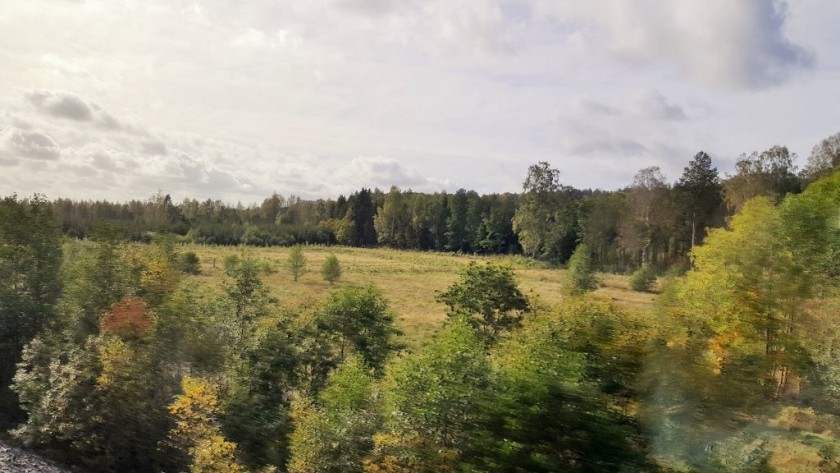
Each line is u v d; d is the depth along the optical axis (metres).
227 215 155.38
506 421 15.72
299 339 27.80
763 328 18.92
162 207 142.75
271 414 23.67
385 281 72.38
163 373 25.70
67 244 38.69
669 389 16.47
